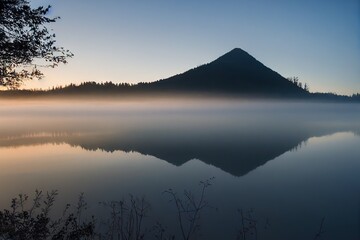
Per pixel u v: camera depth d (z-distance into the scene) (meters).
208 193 20.89
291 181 25.34
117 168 32.44
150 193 20.73
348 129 93.56
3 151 48.56
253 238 13.03
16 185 23.38
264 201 18.95
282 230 13.96
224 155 44.75
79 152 47.53
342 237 13.51
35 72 7.72
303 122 133.38
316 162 35.84
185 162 37.28
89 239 7.98
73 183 24.38
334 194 20.81
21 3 7.36
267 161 37.94
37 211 13.50
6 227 6.40
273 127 105.25
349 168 31.14
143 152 48.19
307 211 16.94
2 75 7.37
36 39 7.32
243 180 25.89
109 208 15.10
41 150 50.00
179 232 12.92
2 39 7.00
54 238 7.15
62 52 7.82
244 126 111.06
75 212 14.43
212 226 13.95
